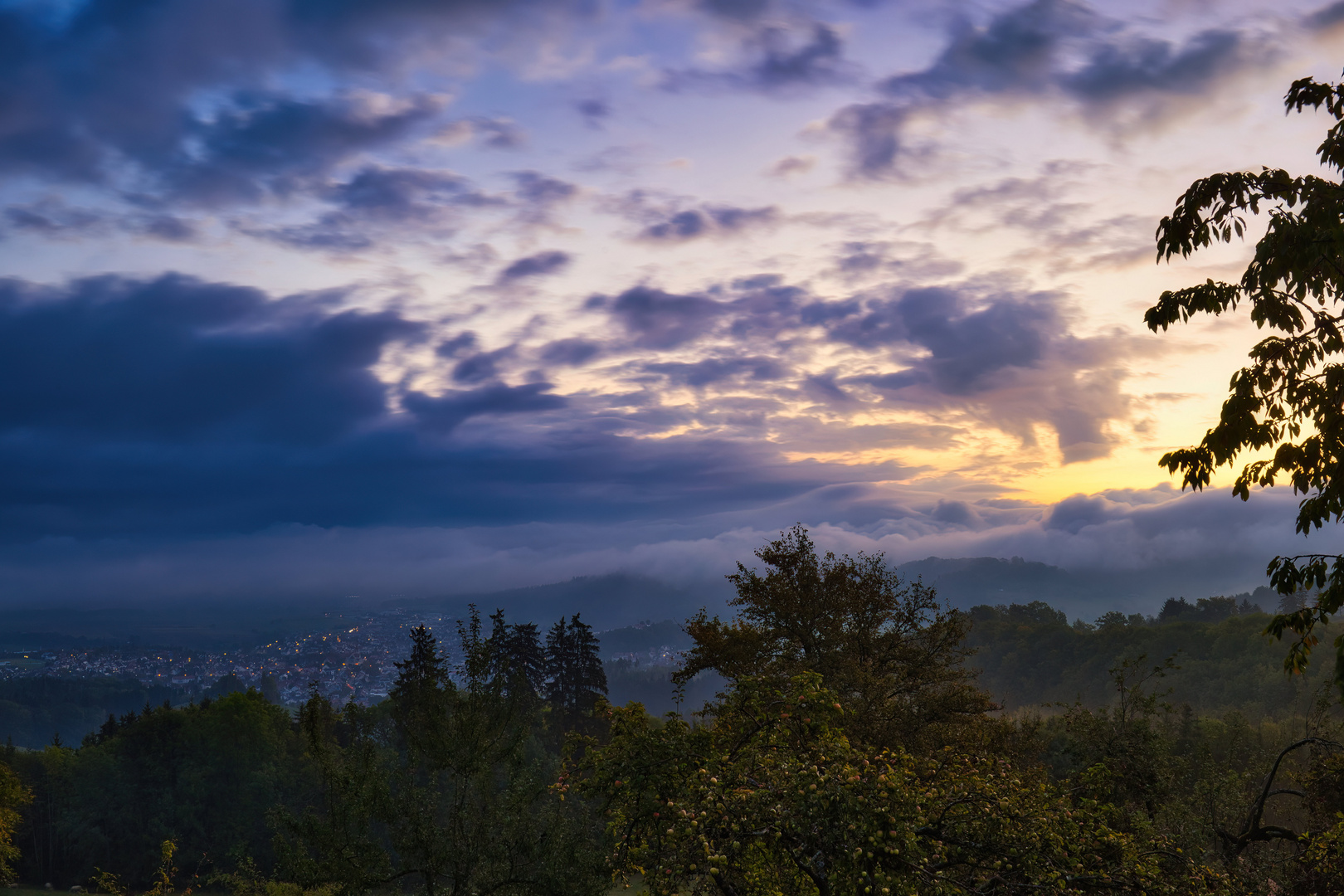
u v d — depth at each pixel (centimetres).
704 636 2588
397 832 1738
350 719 1834
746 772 992
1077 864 922
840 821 797
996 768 1142
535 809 1816
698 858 834
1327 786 1822
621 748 1138
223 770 7075
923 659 2625
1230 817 2030
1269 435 895
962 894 853
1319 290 851
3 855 5169
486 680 1864
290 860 1678
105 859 6825
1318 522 862
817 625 2581
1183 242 882
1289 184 827
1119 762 2267
